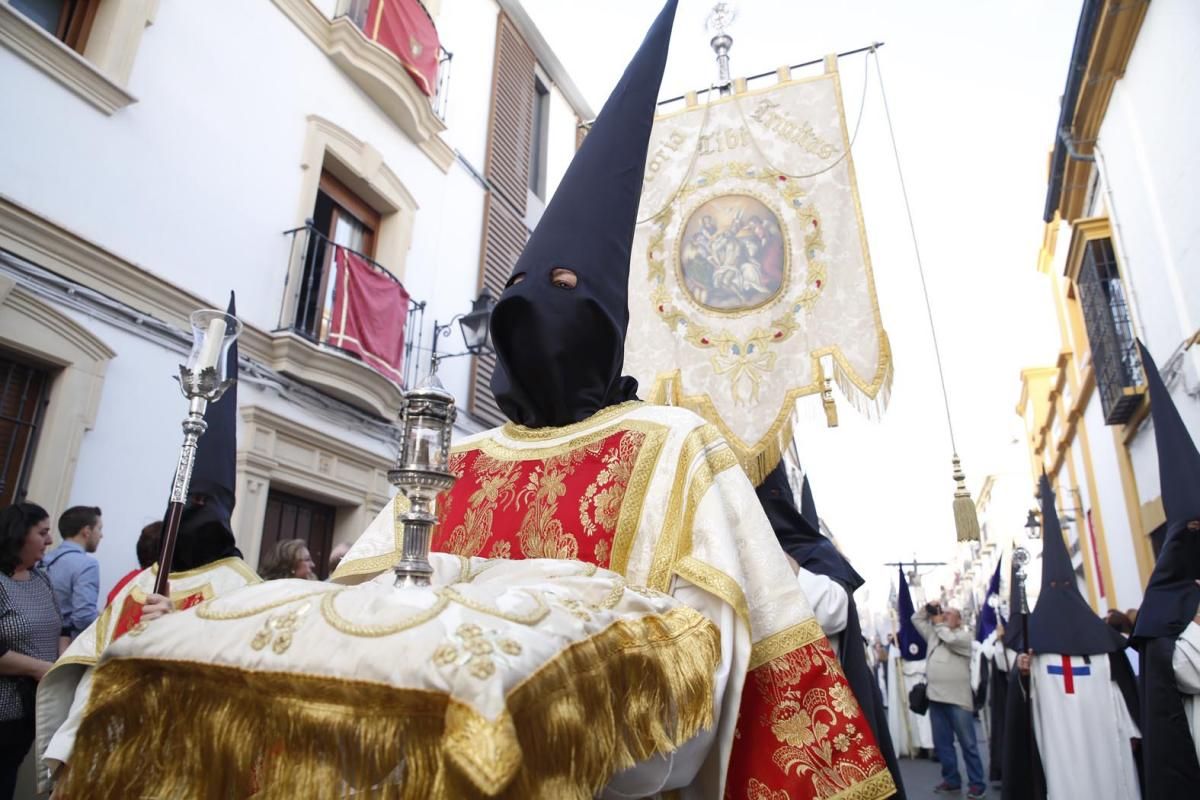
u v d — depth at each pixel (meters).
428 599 0.93
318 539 7.91
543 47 13.02
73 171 5.67
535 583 1.12
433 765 0.82
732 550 1.39
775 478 3.99
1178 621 4.17
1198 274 7.32
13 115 5.33
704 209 4.70
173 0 6.61
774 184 4.62
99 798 0.98
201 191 6.66
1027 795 5.23
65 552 4.36
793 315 4.25
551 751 0.87
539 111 13.27
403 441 1.26
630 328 4.55
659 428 1.60
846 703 1.35
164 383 6.13
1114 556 13.02
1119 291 10.29
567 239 1.82
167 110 6.45
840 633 3.25
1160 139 7.96
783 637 1.40
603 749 0.97
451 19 10.69
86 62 5.70
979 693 9.01
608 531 1.51
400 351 8.36
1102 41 8.69
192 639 0.99
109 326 5.79
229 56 7.09
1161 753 4.03
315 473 7.48
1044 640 5.08
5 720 3.20
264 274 7.20
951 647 7.70
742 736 1.37
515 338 1.83
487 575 1.33
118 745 1.00
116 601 2.90
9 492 5.18
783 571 1.47
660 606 1.21
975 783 7.39
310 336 7.36
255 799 0.91
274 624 0.95
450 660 0.82
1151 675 4.15
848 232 4.34
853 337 4.09
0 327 5.06
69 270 5.56
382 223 9.02
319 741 0.88
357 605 0.94
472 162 10.73
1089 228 10.59
